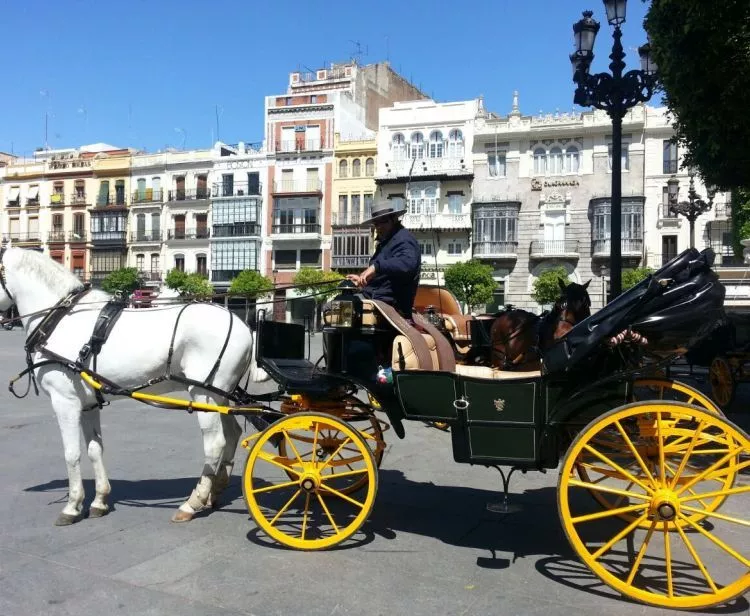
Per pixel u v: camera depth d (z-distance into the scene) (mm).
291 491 6254
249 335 5578
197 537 4961
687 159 9641
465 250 43969
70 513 5258
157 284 51969
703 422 3904
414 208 44719
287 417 4754
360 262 46625
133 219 53938
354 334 4926
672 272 4223
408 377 4664
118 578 4207
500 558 4586
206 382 5305
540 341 6273
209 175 51344
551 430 4391
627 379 4305
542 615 3750
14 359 20766
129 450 8016
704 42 7766
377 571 4352
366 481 5805
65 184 56125
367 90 52031
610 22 10711
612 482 6414
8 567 4371
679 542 4949
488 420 4477
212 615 3723
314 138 48281
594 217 40406
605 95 10719
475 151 43406
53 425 9562
